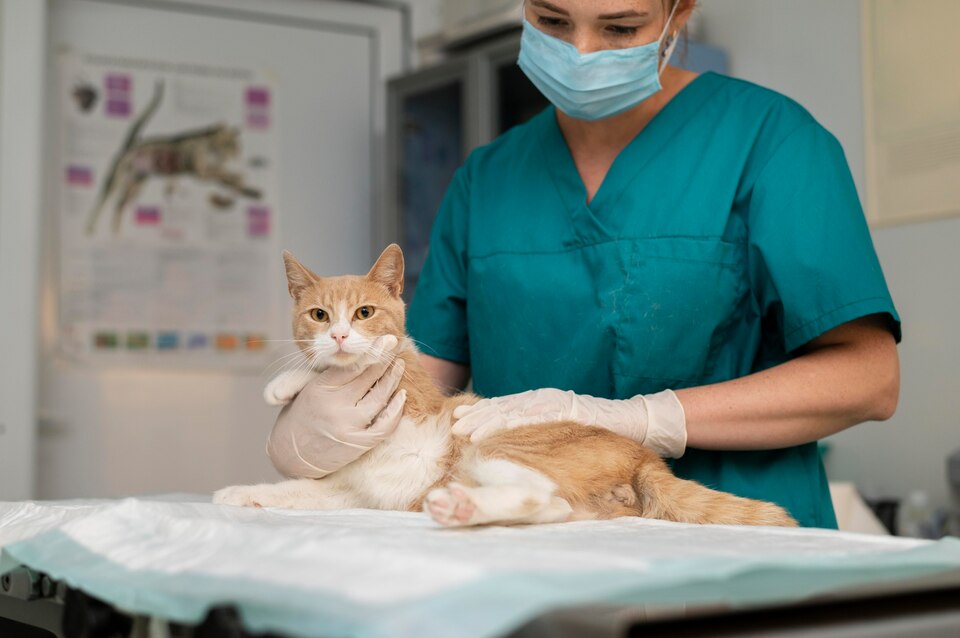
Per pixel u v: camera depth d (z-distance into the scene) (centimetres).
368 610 54
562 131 159
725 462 138
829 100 265
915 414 245
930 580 75
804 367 129
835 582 69
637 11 137
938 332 241
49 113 323
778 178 137
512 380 151
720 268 139
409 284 339
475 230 160
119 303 330
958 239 237
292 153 355
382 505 134
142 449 329
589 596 56
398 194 343
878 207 254
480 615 53
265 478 344
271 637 58
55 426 318
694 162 145
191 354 338
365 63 367
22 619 94
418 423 135
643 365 140
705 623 68
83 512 102
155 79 337
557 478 116
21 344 294
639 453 124
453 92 325
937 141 241
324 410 128
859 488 254
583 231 148
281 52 354
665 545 78
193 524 83
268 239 350
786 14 275
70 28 327
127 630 73
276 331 350
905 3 248
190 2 339
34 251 297
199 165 342
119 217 331
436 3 372
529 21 149
